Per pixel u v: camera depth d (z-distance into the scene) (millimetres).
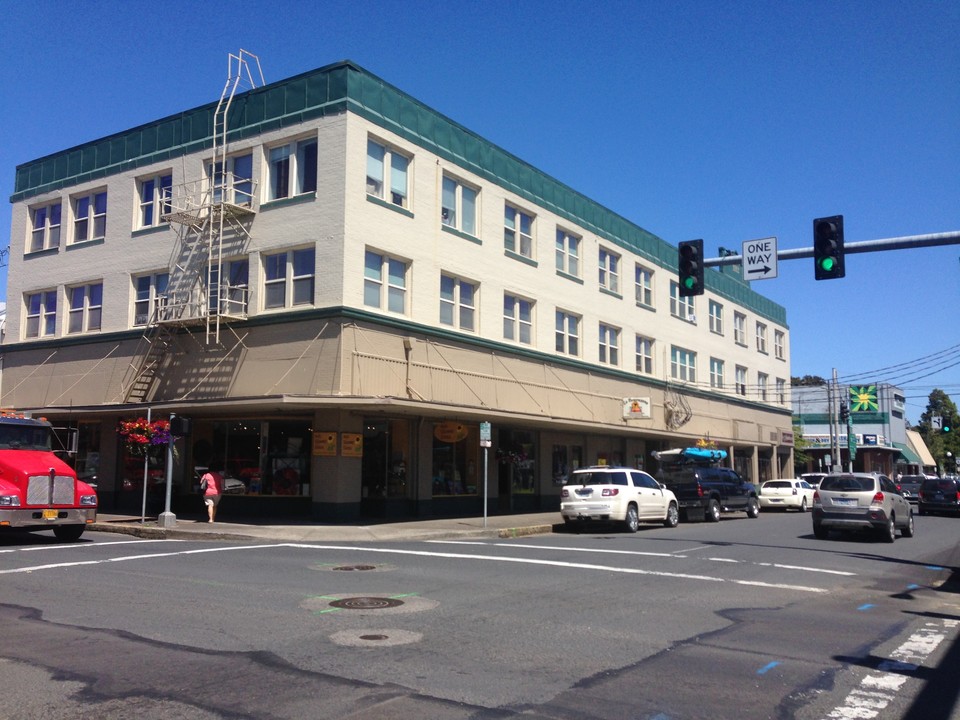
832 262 14953
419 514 24781
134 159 27250
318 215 22625
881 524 20641
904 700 6672
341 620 9398
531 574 13344
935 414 98312
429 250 25078
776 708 6395
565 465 32844
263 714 6027
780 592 12156
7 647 8016
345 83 22766
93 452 27578
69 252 28641
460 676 7102
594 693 6676
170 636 8523
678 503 27734
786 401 54844
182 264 25344
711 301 45156
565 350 31953
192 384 24234
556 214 31781
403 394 23234
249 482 24141
